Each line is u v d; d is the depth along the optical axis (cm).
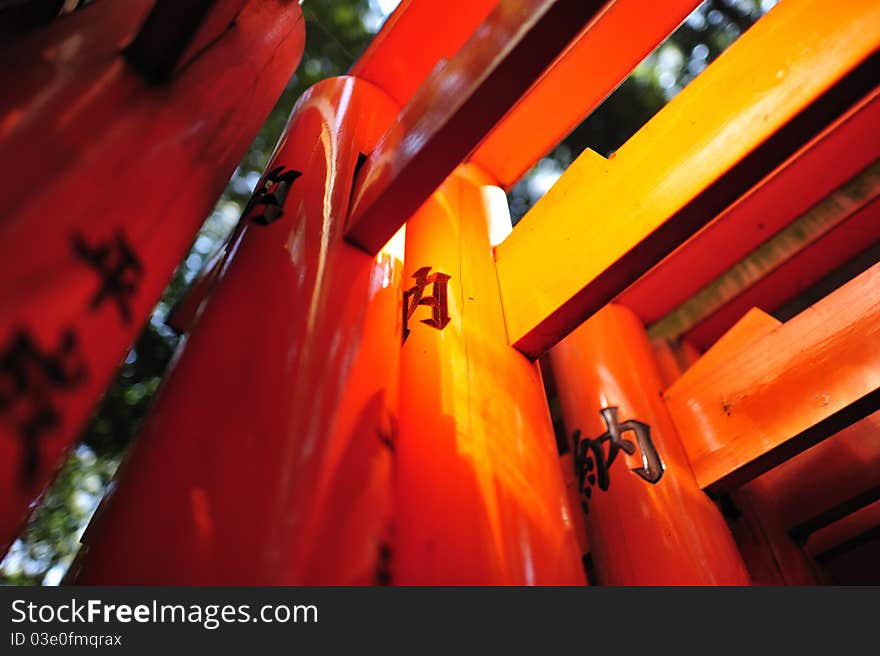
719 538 213
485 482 139
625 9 254
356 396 132
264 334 135
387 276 172
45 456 99
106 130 121
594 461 250
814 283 329
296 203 175
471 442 147
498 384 166
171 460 114
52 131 112
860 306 206
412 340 173
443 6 244
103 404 461
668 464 230
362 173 175
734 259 339
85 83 123
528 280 191
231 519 105
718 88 163
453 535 128
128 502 110
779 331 223
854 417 201
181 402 125
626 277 169
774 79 149
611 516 231
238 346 133
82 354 107
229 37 166
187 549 102
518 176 289
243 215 184
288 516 106
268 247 160
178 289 486
